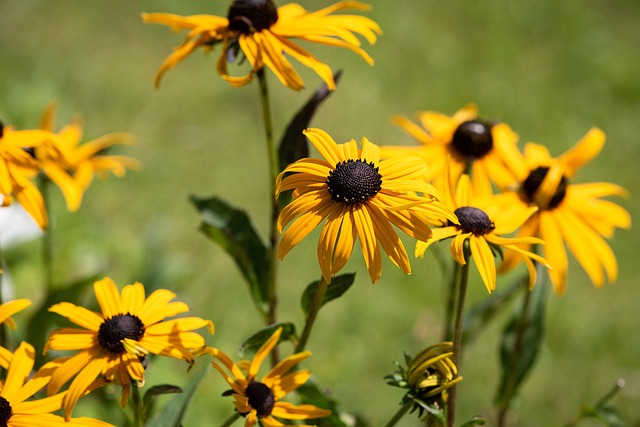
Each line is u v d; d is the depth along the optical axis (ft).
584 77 23.15
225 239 9.08
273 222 8.76
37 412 6.36
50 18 23.25
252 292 9.17
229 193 18.63
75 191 9.99
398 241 6.48
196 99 21.16
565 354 15.19
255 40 8.15
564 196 9.33
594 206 9.41
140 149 19.26
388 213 6.53
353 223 6.50
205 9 23.89
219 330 14.46
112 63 22.02
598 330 15.76
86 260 14.40
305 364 14.03
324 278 6.58
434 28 24.63
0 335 8.33
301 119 8.42
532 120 21.59
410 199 6.56
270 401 6.86
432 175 9.78
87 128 19.56
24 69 20.62
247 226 9.08
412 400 6.77
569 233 9.15
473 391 14.14
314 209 6.57
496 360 14.85
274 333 7.23
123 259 14.89
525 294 9.37
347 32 8.38
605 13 25.71
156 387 6.78
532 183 9.20
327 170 6.76
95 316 6.88
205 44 8.48
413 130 10.20
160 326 6.81
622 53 23.95
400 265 6.44
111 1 24.18
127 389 6.46
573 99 22.38
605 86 22.81
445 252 16.97
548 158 9.78
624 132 21.29
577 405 14.16
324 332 14.93
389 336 15.06
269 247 9.02
